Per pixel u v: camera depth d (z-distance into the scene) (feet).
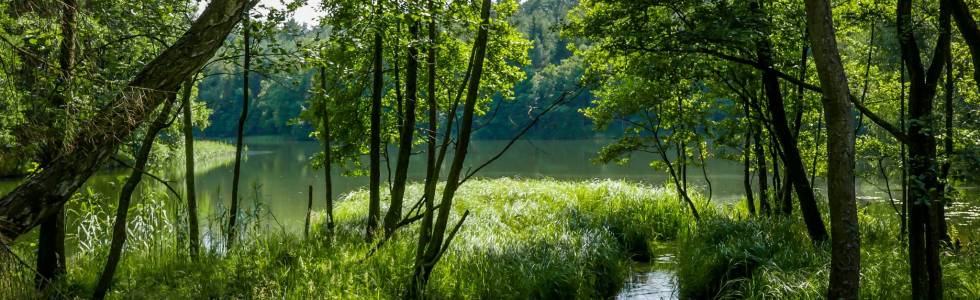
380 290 21.02
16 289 11.92
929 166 16.84
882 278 21.83
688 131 39.70
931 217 17.10
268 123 288.10
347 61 26.91
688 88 38.88
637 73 28.60
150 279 21.50
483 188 50.75
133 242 26.48
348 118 34.47
